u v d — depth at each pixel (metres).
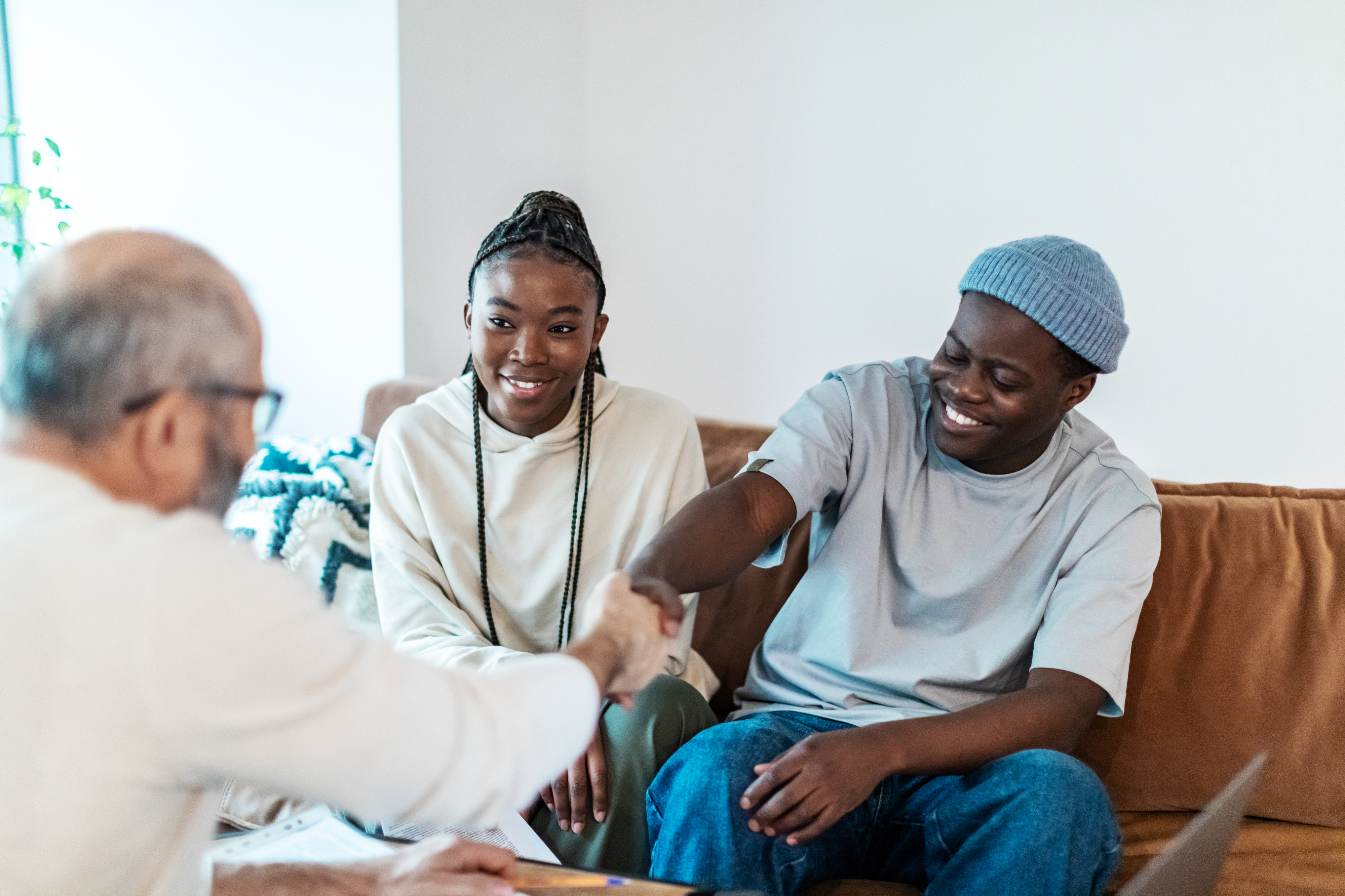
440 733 0.63
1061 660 1.17
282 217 2.21
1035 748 1.09
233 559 0.60
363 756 0.60
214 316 0.61
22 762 0.57
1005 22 2.45
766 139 2.73
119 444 0.61
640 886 0.89
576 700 0.73
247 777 0.60
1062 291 1.13
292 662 0.59
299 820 1.00
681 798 1.09
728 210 2.80
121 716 0.57
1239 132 2.30
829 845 1.15
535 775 0.69
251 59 2.17
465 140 2.29
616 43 2.80
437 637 1.32
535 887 0.89
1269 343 2.37
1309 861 1.24
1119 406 2.53
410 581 1.38
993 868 1.01
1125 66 2.37
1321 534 1.35
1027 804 1.00
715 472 1.59
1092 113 2.42
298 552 1.58
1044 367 1.15
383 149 2.09
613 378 3.04
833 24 2.61
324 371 2.26
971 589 1.27
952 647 1.27
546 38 2.58
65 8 2.28
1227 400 2.42
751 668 1.39
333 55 2.10
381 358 2.18
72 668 0.56
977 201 2.56
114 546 0.57
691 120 2.79
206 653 0.57
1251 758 1.30
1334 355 2.31
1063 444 1.29
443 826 0.67
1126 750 1.33
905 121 2.59
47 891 0.59
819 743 1.04
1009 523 1.28
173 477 0.63
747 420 2.90
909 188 2.62
